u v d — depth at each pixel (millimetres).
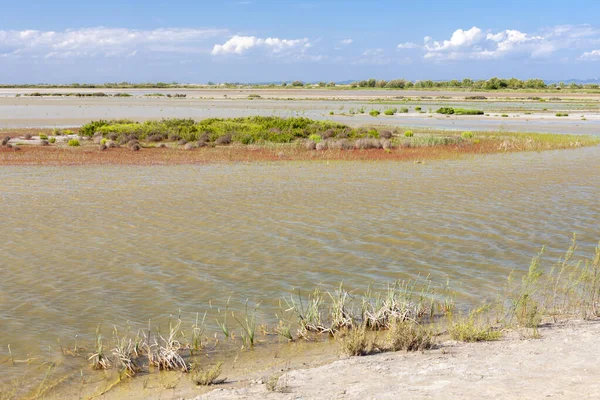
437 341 7172
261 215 14609
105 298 8945
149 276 9984
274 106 87375
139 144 33094
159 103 97562
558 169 23469
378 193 17766
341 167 24234
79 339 7484
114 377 6426
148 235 12656
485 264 10797
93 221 13898
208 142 36344
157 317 8242
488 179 20734
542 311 8195
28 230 13016
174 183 19609
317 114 69375
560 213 15094
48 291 9227
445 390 5164
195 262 10781
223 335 7641
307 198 16891
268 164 25375
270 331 7785
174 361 6684
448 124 53906
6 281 9672
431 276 10094
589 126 51156
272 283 9688
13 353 7074
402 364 6203
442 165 24938
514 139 36750
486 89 185000
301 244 12023
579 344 6508
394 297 8617
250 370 6527
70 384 6266
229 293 9219
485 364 5957
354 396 5203
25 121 57000
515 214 14922
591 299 8812
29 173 22062
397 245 12008
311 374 6086
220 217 14367
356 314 8328
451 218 14422
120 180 20312
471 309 8500
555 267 10648
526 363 5895
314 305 8094
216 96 131000
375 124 53656
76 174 21859
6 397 5965
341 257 11156
